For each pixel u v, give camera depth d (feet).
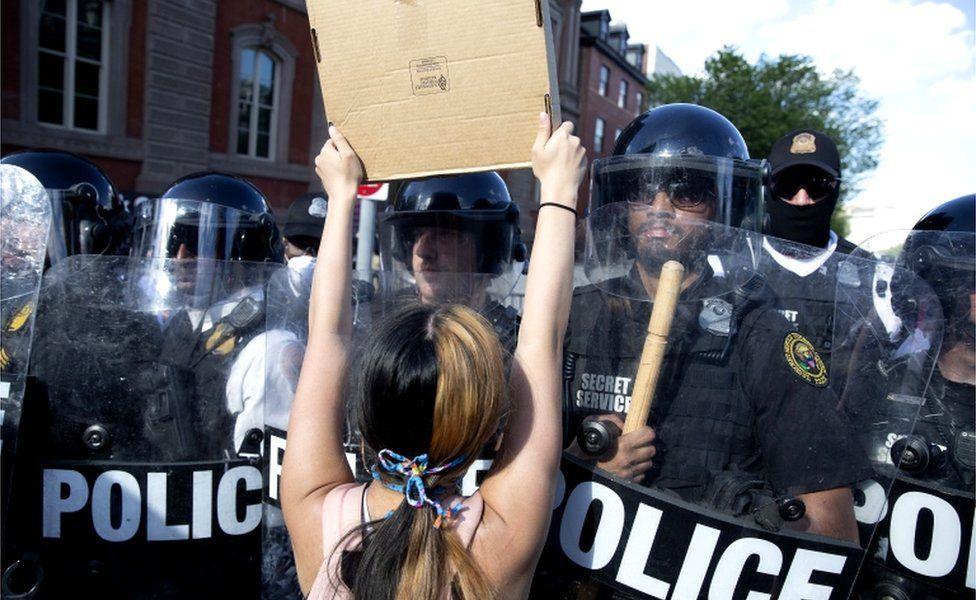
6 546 4.71
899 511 4.32
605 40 88.99
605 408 4.25
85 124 34.04
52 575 4.82
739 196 4.63
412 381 3.15
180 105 36.73
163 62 35.73
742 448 3.99
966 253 4.46
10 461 4.63
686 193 4.50
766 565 3.79
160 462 4.88
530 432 3.43
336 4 4.00
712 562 3.82
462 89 3.84
